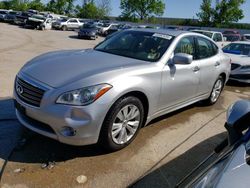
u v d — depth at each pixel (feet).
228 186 5.36
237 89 28.48
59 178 10.59
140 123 13.33
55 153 12.09
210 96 20.16
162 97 14.24
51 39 71.97
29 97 11.49
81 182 10.50
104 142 11.93
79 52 15.07
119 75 11.84
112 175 11.10
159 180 11.16
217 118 18.56
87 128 10.99
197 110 19.70
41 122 11.29
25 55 38.17
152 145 13.75
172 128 16.06
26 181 10.26
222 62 20.11
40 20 102.42
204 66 17.63
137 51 14.94
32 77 11.73
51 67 12.30
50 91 10.93
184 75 15.55
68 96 10.77
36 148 12.33
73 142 11.07
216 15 144.77
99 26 112.27
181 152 13.46
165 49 14.73
